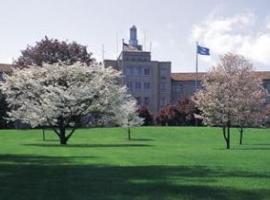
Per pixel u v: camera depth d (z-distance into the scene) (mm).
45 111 54844
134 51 142250
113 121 58562
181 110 112750
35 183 18156
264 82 137125
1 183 18172
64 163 27453
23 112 57031
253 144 59156
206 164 26484
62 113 54719
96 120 58781
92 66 58375
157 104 143375
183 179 19172
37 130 80125
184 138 72000
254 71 55219
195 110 110750
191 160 29531
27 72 57969
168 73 144375
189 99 113500
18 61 98125
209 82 54000
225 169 23375
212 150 41719
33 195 15359
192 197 14938
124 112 58531
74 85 56844
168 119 113000
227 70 54000
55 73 57219
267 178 19531
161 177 19859
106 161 28875
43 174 21266
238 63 54594
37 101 57438
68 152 37719
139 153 36562
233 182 18234
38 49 98188
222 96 52625
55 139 65688
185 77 147750
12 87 58531
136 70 142000
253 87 53969
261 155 34250
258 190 16281
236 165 25781
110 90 56812
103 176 20312
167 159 30406
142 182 18281
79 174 21141
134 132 79250
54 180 19031
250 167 24562
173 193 15648
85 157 32219
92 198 14781
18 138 67750
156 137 73688
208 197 14938
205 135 75375
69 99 54188
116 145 51219
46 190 16375
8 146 47094
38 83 57156
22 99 57469
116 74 58125
